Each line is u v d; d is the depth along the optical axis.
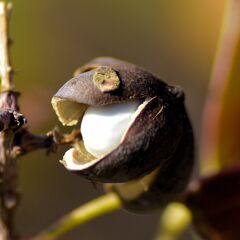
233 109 0.20
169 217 0.21
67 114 0.16
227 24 0.20
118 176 0.16
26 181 0.26
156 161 0.16
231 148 0.20
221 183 0.19
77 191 0.28
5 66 0.17
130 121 0.16
